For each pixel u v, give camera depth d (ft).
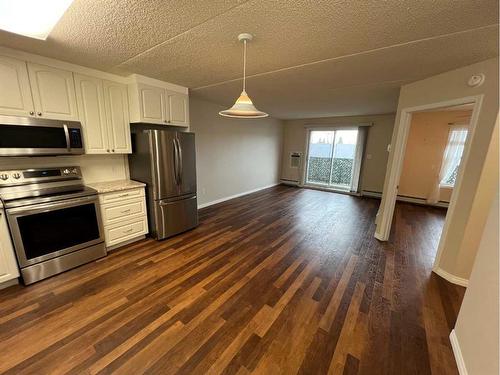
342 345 5.21
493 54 6.56
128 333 5.36
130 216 9.76
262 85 10.76
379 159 19.89
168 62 7.85
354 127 21.02
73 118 8.15
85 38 6.07
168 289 7.04
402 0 4.36
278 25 5.38
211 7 4.66
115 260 8.68
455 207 7.73
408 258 9.41
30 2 4.30
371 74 8.83
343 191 22.30
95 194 8.38
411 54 6.89
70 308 6.11
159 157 9.89
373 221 13.89
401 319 6.05
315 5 4.57
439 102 8.41
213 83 10.52
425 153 18.02
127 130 9.84
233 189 19.34
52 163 8.57
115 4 4.55
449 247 7.89
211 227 12.46
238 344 5.16
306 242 10.75
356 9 4.70
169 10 4.77
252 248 10.00
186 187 11.28
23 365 4.54
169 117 10.62
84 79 8.30
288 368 4.63
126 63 7.96
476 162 7.18
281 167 26.23
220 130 16.87
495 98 6.71
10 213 6.52
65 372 4.42
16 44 6.43
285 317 6.01
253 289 7.16
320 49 6.68
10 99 6.77
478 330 4.27
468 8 4.58
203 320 5.83
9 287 6.90
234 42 6.29
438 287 7.47
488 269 4.26
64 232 7.68
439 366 4.77
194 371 4.51
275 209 16.16
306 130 23.79
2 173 7.00
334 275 8.06
